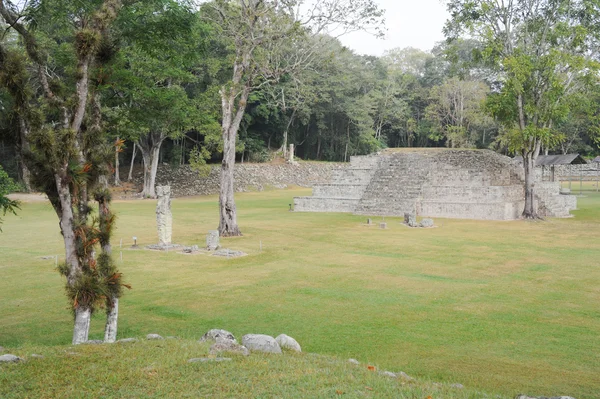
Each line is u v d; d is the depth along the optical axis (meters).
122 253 20.19
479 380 7.95
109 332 9.45
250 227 28.39
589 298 13.00
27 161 8.88
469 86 63.47
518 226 28.55
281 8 24.73
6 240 23.66
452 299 13.05
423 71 87.75
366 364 7.95
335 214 35.62
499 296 13.30
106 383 6.40
